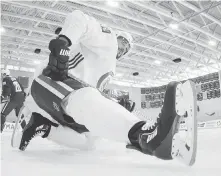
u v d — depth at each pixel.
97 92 0.71
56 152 1.02
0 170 0.52
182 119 0.59
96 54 1.06
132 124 0.62
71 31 0.87
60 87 0.79
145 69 14.77
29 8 7.19
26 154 0.90
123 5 7.14
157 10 7.11
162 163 0.67
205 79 13.38
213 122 7.51
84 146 1.13
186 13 8.33
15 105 3.93
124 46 1.20
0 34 8.29
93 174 0.48
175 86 0.55
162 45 10.93
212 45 10.74
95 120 0.66
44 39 9.10
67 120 0.90
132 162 0.69
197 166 0.60
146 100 15.81
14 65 12.93
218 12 8.38
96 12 7.31
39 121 1.06
